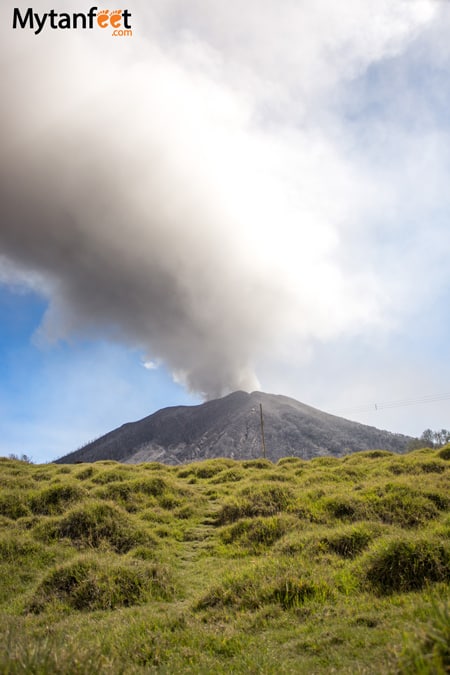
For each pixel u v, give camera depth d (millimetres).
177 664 6270
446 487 18109
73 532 15211
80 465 34375
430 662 3816
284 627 7520
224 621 8242
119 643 7082
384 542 10008
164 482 23078
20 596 10852
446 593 7617
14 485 23469
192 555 14555
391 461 27453
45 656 4688
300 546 12133
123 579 10609
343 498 16812
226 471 29766
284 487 19797
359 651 5859
